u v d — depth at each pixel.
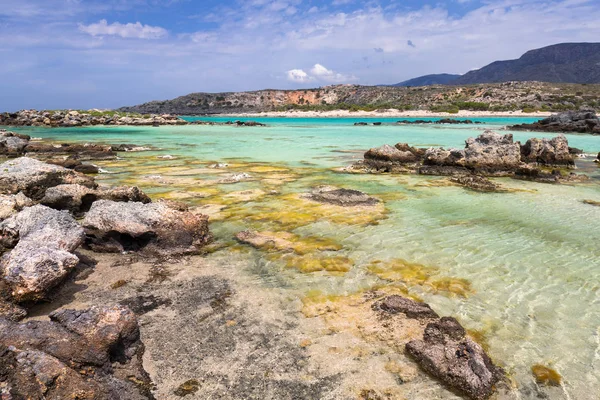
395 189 20.94
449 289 9.55
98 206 12.45
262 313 8.33
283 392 6.04
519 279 10.16
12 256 8.76
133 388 5.94
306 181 22.88
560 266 11.02
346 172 26.22
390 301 8.72
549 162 30.33
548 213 16.41
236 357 6.86
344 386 6.18
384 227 14.23
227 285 9.63
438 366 6.50
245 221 14.72
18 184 16.92
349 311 8.44
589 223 15.02
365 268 10.70
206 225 13.17
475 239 13.13
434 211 16.53
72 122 84.00
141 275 10.16
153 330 7.63
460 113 153.38
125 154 35.78
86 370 5.81
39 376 5.04
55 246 9.78
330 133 65.44
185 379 6.28
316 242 12.63
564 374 6.56
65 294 9.01
